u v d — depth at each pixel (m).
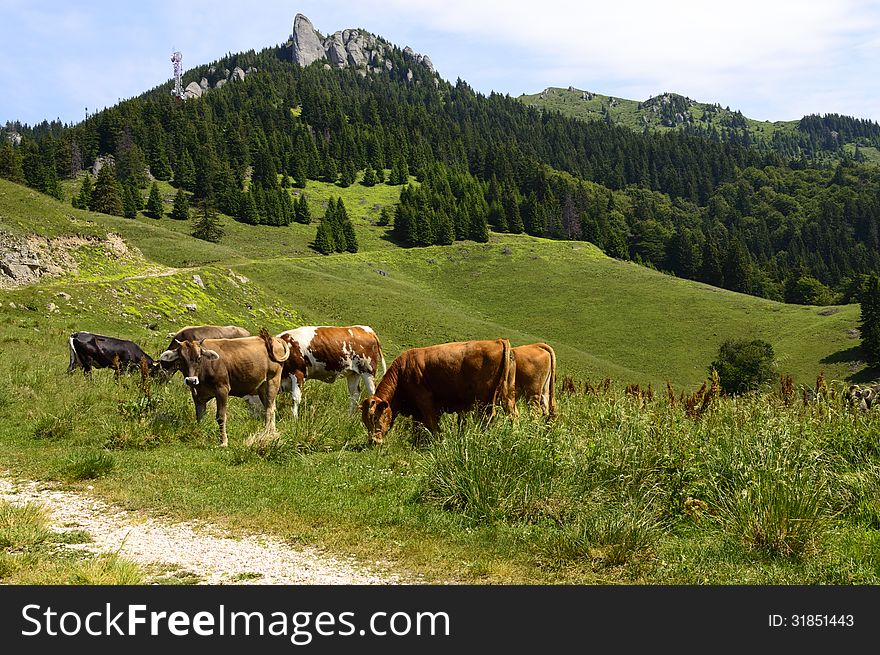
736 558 6.34
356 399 15.98
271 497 8.51
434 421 11.38
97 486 9.10
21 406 14.79
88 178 150.88
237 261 107.31
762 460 7.57
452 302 115.88
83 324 41.47
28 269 53.12
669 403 11.54
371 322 87.38
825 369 79.31
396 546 6.79
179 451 11.32
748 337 94.06
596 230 178.88
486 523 7.38
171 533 7.25
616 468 7.98
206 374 12.20
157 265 70.94
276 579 6.00
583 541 6.43
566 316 106.25
